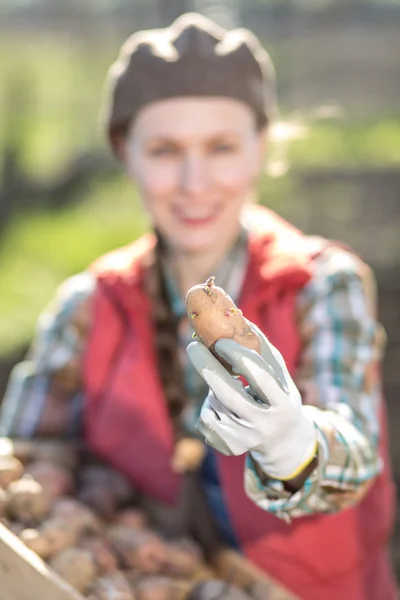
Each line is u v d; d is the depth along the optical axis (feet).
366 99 32.12
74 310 6.31
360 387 5.23
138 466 6.03
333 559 5.56
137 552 5.36
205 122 5.55
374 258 20.71
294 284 5.50
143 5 37.91
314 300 5.48
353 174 24.80
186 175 5.59
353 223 22.82
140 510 6.01
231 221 5.77
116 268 6.07
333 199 23.58
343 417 4.83
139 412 5.94
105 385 6.07
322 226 22.44
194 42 5.59
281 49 34.17
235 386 3.46
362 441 4.45
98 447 6.15
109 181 30.19
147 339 5.90
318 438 4.06
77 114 38.78
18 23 39.88
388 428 13.62
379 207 23.63
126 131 5.92
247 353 3.41
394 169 25.00
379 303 18.44
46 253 22.17
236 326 3.48
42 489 5.38
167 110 5.57
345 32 33.78
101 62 39.73
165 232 5.84
